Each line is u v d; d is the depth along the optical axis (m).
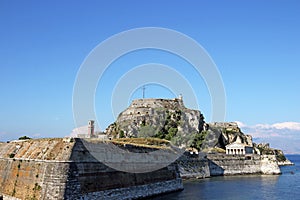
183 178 116.31
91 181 50.50
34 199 46.97
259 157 157.00
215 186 96.75
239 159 150.00
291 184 105.50
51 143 51.75
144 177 66.81
